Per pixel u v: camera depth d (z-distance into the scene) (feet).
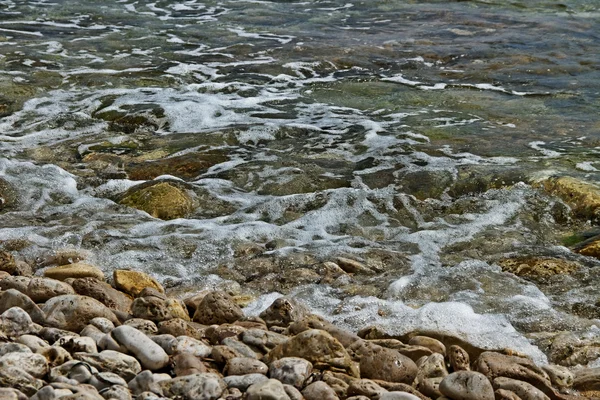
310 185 25.11
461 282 19.20
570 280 19.47
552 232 22.48
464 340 16.37
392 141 28.76
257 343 15.37
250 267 20.04
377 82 35.76
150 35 42.42
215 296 17.42
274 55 39.34
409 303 18.34
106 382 13.24
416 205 23.65
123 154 27.53
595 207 23.18
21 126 29.99
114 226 22.04
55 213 22.99
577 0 50.96
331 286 19.19
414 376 14.76
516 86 35.29
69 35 42.04
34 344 14.21
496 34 43.42
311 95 34.01
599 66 38.06
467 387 13.82
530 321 17.49
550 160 26.99
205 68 37.24
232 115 31.48
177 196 23.58
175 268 19.97
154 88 34.32
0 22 43.98
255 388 12.91
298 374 13.88
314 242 21.50
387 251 20.93
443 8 49.21
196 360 14.30
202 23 45.11
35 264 19.98
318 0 51.03
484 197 24.17
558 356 16.21
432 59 39.17
